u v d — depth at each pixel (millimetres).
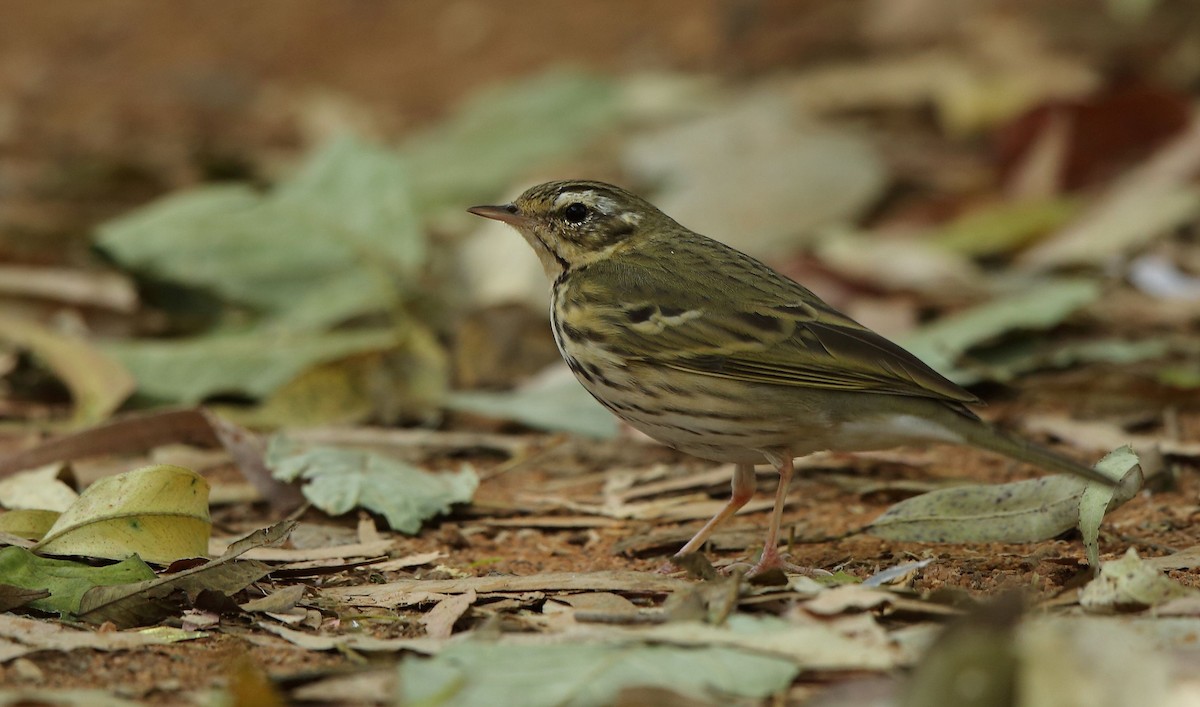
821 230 18844
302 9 28328
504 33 27094
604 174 21031
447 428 13523
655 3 27578
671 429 9828
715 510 11008
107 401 13164
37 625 7812
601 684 6664
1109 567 7840
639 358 9688
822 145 19844
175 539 8969
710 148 20062
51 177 21938
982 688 6199
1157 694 6273
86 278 16953
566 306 10172
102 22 28531
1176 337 15031
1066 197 19500
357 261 15391
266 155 23609
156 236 15586
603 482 11922
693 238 10586
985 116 22109
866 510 10969
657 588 8477
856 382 9141
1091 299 14555
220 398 14047
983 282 16672
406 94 25641
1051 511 9516
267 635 7922
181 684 7184
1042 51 23719
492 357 14438
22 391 14219
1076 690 6258
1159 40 23781
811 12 26938
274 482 11016
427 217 19734
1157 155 18859
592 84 23031
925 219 19578
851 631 7336
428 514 10445
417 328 14414
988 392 13781
